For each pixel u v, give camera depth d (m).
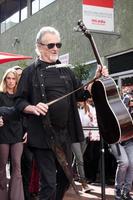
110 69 13.07
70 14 15.23
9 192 6.20
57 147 4.16
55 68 4.29
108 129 4.33
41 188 4.20
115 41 12.67
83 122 8.72
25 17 19.70
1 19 22.88
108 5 11.68
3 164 6.22
